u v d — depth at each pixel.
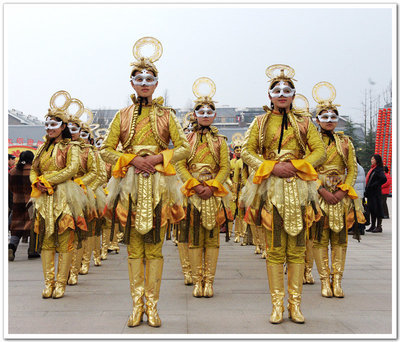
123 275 5.34
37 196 4.16
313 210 3.87
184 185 4.37
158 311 3.75
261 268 5.79
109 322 3.43
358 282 4.88
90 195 5.07
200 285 4.32
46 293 4.18
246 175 6.40
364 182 9.29
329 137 4.55
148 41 3.68
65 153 4.26
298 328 3.30
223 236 9.96
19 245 7.90
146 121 3.49
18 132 29.39
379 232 9.69
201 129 4.68
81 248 4.73
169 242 8.78
